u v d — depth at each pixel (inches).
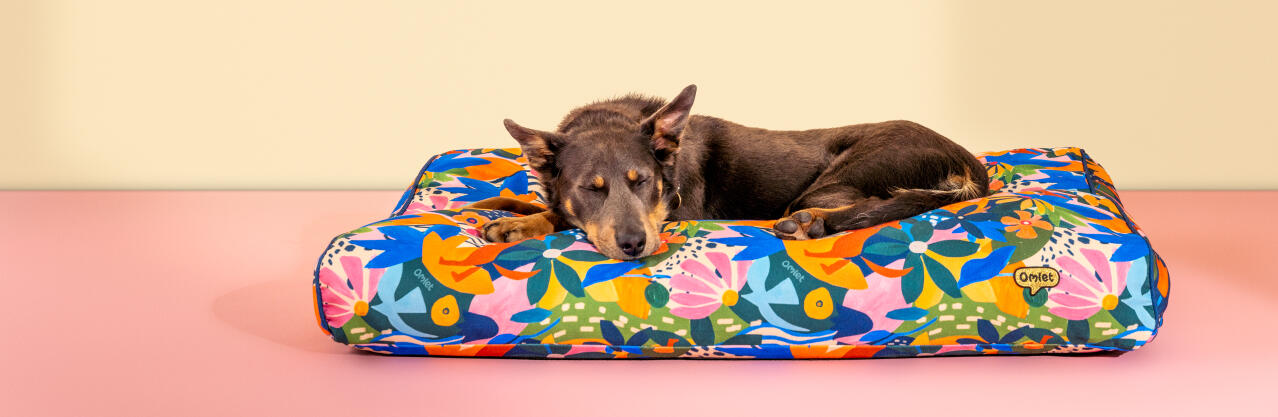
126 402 101.4
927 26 257.8
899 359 114.2
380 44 264.1
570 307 110.4
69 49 263.9
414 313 110.3
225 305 142.0
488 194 165.6
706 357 114.3
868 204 128.4
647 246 113.0
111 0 260.8
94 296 147.6
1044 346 110.6
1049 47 255.8
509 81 266.7
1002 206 121.8
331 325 112.1
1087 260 109.5
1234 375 106.5
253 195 260.8
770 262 111.8
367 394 103.6
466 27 263.3
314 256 177.6
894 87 262.1
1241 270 159.6
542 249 114.9
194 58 265.0
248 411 98.6
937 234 114.5
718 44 263.0
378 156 271.4
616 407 99.7
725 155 150.0
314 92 267.1
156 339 124.6
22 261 173.0
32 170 271.6
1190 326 126.0
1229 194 251.6
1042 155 172.6
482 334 111.3
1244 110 255.4
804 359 114.6
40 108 267.4
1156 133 259.1
